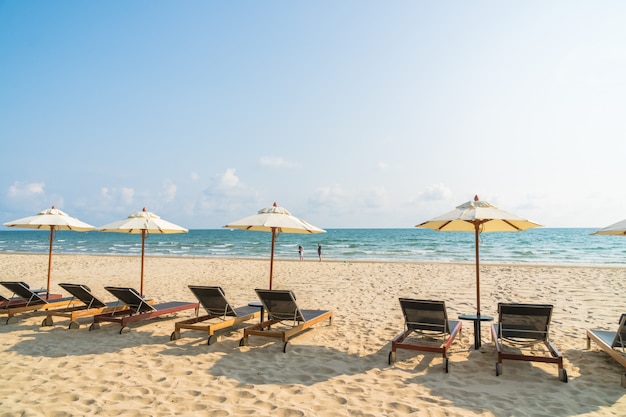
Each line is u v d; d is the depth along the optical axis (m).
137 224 7.75
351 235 74.12
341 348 6.04
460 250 35.00
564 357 5.59
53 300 8.46
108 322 7.60
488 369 5.14
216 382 4.63
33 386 4.46
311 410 3.91
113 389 4.39
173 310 7.49
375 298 10.58
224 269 18.53
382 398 4.22
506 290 11.94
